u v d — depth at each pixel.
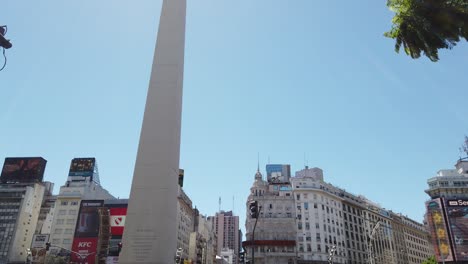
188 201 125.25
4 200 132.12
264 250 103.69
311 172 130.38
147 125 25.28
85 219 107.50
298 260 104.19
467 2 13.59
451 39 14.02
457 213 109.94
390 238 144.00
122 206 107.19
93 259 102.56
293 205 111.62
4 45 12.59
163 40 27.58
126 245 22.53
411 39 14.90
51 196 162.38
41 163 140.38
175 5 28.67
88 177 128.38
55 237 117.25
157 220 22.97
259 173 122.56
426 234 177.38
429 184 131.88
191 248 131.12
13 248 125.38
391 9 15.23
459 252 105.19
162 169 24.11
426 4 14.15
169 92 26.06
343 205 125.06
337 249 111.69
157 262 22.12
